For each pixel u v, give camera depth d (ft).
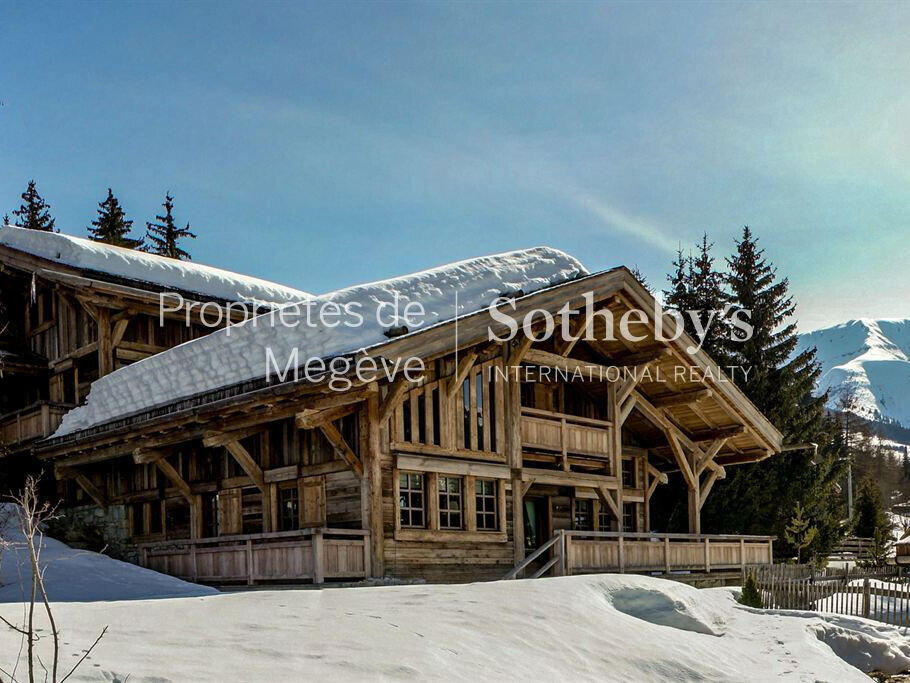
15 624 26.32
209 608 31.07
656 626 37.47
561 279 59.21
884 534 118.93
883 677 41.78
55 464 64.90
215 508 59.00
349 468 50.16
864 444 278.67
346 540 47.11
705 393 68.85
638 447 76.28
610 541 58.54
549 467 64.69
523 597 36.29
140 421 55.36
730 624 42.98
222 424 51.78
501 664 27.81
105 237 164.25
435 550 52.54
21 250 77.77
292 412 47.80
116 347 72.69
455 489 55.11
